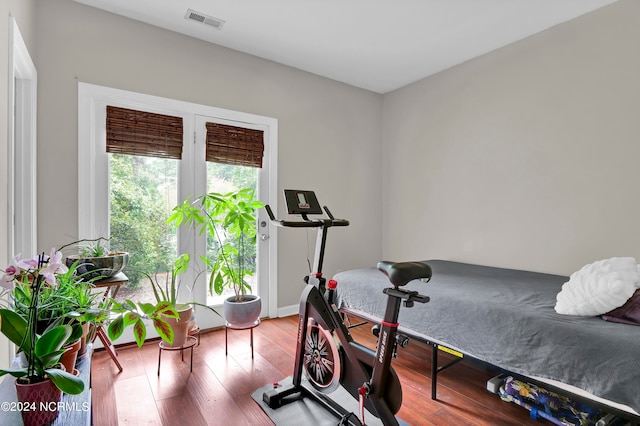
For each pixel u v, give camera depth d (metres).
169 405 1.93
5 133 1.57
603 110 2.50
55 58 2.40
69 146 2.45
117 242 2.68
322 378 1.93
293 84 3.54
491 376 2.31
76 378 1.05
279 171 3.46
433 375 2.04
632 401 1.29
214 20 2.71
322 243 2.09
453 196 3.51
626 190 2.40
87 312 1.34
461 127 3.44
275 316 3.44
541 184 2.85
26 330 1.08
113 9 2.57
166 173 2.89
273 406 1.90
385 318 1.56
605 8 2.48
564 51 2.71
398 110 4.11
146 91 2.74
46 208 2.37
